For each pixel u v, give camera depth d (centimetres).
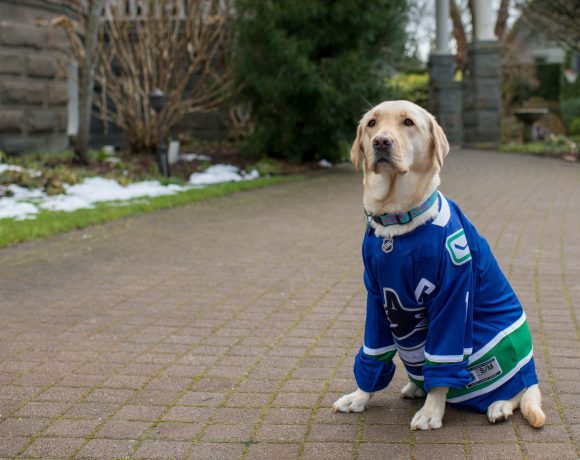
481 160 1872
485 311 352
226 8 1612
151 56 1540
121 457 331
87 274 700
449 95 2748
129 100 1554
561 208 1037
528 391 359
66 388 416
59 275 696
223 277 684
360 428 356
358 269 706
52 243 845
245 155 1695
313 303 589
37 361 461
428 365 339
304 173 1588
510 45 3419
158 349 482
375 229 345
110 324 540
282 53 1494
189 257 770
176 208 1105
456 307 334
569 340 477
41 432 359
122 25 1539
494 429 347
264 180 1405
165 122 1545
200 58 1520
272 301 597
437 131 344
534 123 2606
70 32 1445
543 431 343
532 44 3547
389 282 339
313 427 359
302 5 1487
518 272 671
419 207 334
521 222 927
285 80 1514
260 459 327
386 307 349
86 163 1399
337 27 1539
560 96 3139
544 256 736
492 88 2420
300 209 1084
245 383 420
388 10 1552
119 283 665
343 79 1532
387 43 1636
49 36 1521
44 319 555
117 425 366
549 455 320
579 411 366
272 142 1650
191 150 1705
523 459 317
